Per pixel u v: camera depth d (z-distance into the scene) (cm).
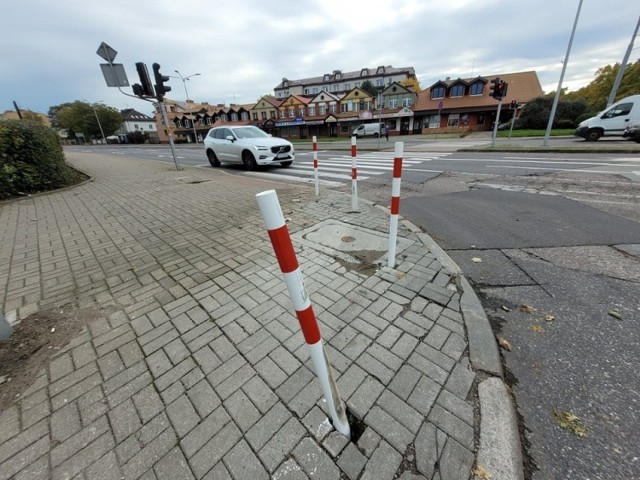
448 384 183
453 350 209
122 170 1295
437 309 252
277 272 328
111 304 281
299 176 954
